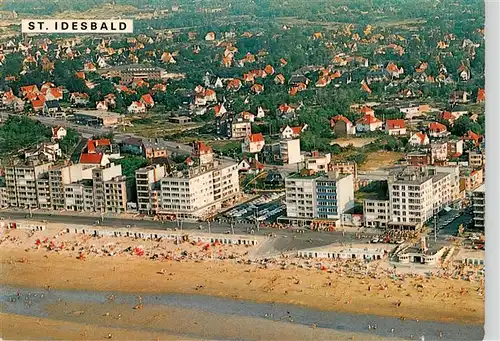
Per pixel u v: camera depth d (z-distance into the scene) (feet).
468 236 428.97
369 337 351.46
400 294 384.88
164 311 387.75
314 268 418.92
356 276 405.80
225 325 370.32
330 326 362.74
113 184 522.88
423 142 504.84
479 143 497.05
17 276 440.04
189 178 499.10
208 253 449.89
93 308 396.57
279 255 437.99
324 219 466.29
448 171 467.93
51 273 441.27
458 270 400.26
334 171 485.97
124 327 375.66
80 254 465.47
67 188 534.78
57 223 514.27
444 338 349.41
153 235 481.46
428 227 443.73
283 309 381.40
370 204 453.58
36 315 392.27
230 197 517.96
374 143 516.73
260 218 484.74
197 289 408.87
